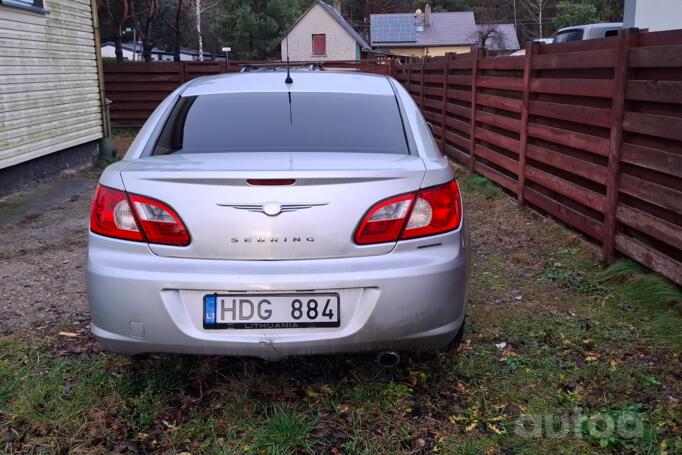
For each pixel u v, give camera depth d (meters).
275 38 48.47
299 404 3.00
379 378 3.22
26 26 8.52
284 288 2.62
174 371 3.29
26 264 5.26
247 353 2.68
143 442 2.72
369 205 2.70
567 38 14.98
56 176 9.77
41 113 9.05
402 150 3.19
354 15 84.50
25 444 2.69
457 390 3.12
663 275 4.15
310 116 3.41
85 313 4.16
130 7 21.17
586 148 5.19
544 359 3.41
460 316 2.90
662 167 4.04
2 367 3.33
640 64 4.29
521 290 4.48
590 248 5.28
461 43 62.31
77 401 2.99
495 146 8.17
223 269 2.64
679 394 3.04
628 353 3.47
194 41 59.88
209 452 2.65
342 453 2.64
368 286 2.66
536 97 6.47
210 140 3.23
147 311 2.66
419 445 2.68
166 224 2.68
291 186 2.66
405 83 15.41
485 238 5.91
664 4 8.32
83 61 10.71
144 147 3.21
